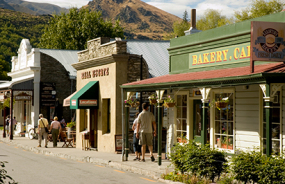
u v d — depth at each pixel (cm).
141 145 1552
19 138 3038
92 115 2169
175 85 1268
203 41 1445
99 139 2039
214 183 1054
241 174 942
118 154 1806
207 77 1143
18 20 12800
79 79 2328
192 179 1051
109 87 1939
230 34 1327
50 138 2712
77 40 5503
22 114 3394
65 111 3047
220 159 1087
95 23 5612
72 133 2342
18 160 1655
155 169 1284
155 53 2883
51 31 5766
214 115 1348
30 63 3117
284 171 884
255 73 952
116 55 1867
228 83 1059
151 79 1570
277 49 1037
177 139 1568
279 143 1102
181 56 1584
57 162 1602
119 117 1886
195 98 1458
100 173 1295
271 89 947
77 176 1223
